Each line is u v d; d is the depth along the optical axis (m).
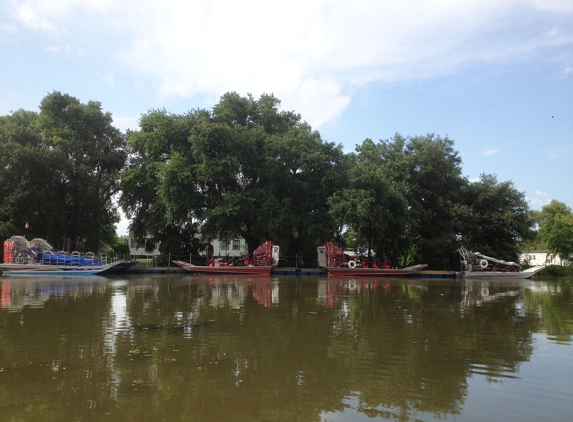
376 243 39.22
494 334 9.35
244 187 39.44
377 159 42.38
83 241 42.06
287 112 43.88
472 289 21.62
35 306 12.98
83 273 30.72
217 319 10.86
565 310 13.32
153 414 4.87
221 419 4.75
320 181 36.44
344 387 5.85
